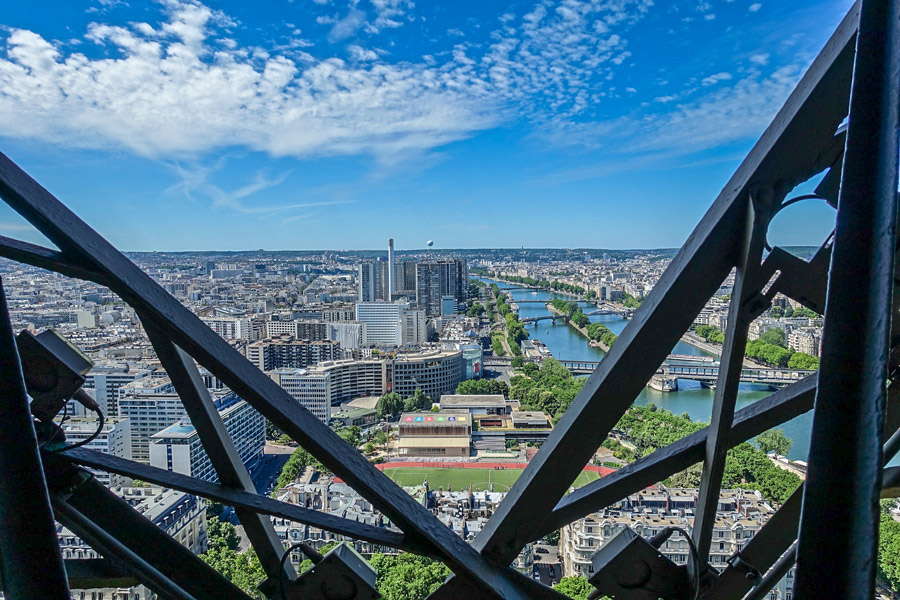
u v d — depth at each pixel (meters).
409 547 16.50
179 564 18.02
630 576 17.41
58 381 16.09
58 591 8.67
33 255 13.70
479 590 16.31
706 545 16.50
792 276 13.84
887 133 6.98
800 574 6.90
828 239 13.64
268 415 15.57
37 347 15.66
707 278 14.57
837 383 6.94
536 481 16.19
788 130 13.18
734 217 14.05
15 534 8.38
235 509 17.64
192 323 15.41
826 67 12.68
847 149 7.35
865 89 7.32
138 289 14.76
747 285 13.90
